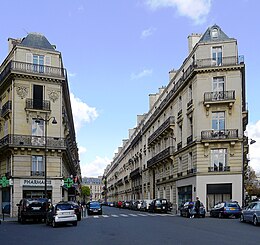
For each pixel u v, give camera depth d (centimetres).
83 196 14550
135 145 8150
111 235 1731
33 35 4100
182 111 4438
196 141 3844
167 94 5212
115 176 12206
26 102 3762
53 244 1430
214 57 3922
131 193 8519
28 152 3709
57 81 3925
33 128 3791
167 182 5022
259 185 9019
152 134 5950
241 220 2606
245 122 4453
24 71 3750
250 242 1436
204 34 4147
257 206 2353
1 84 4012
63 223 2498
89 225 2448
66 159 4394
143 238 1584
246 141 4253
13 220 3134
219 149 3806
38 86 3872
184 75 4281
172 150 4731
